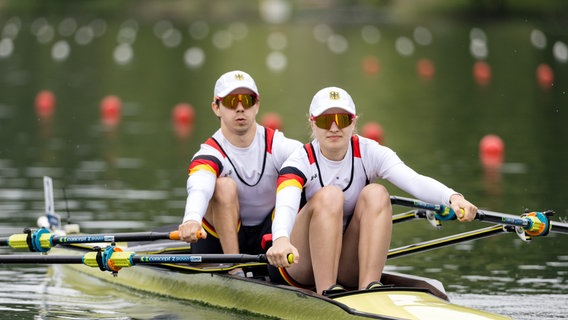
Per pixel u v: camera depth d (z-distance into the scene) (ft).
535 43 581.12
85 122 291.58
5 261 104.01
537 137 256.73
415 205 110.93
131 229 152.15
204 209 103.91
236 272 111.04
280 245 94.84
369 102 345.10
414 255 141.18
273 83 415.23
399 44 625.00
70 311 111.45
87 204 172.96
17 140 254.06
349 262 103.96
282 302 100.42
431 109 322.14
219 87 109.60
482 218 102.78
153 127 279.28
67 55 556.92
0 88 388.98
